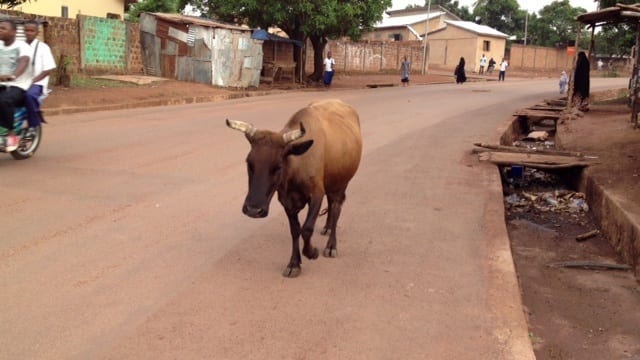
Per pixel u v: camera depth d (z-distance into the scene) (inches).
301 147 179.5
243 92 889.5
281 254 225.1
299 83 1125.1
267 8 972.6
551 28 2509.8
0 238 227.9
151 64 970.1
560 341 191.2
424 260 223.9
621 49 1005.8
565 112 682.2
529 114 671.1
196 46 925.8
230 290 191.2
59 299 180.1
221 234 244.4
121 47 928.9
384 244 241.4
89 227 244.7
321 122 205.2
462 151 450.0
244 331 165.0
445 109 741.3
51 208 266.8
